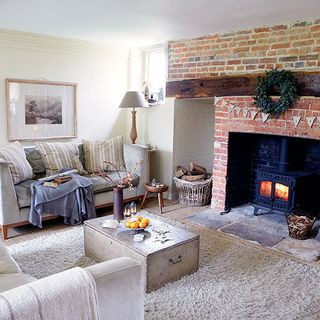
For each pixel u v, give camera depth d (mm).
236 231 3818
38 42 4539
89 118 5230
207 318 2285
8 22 3857
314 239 3627
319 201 4270
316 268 3004
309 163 4238
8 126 4438
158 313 2328
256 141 4715
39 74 4637
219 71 4332
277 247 3428
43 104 4719
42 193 3625
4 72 4352
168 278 2678
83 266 2947
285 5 3043
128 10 3305
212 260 3107
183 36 4594
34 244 3377
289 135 3711
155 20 3693
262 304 2451
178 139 5004
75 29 4195
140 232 2846
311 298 2539
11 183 3506
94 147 4754
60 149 4434
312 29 3469
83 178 4023
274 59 3795
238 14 3389
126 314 1615
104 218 3203
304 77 3523
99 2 3057
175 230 2951
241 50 4074
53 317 1314
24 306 1255
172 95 4863
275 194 4152
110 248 2820
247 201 4891
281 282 2754
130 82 5574
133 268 1617
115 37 4688
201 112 5254
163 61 5262
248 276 2832
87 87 5141
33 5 3178
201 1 2967
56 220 4098
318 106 3469
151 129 5242
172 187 5031
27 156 4238
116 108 5516
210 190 4773
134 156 4668
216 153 4457
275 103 3730
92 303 1430
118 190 3164
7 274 1972
